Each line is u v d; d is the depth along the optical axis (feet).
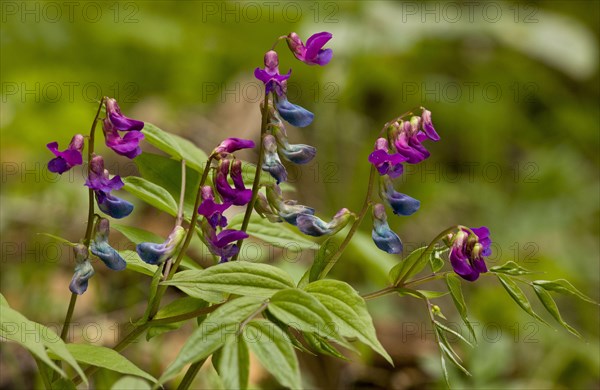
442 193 4.15
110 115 2.04
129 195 3.72
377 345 1.98
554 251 4.09
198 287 2.02
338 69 3.85
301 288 2.10
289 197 3.96
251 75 4.28
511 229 4.13
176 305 2.16
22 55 4.15
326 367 3.05
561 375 3.36
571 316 3.89
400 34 3.73
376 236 2.10
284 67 4.07
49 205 3.48
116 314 3.08
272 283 2.03
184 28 4.23
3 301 2.00
